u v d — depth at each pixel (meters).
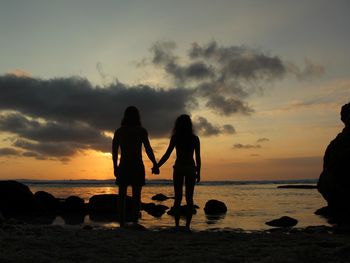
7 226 7.61
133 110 8.27
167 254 5.11
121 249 5.39
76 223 11.70
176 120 8.10
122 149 8.14
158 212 15.96
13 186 15.57
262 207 18.91
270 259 4.70
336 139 13.64
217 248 5.60
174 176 8.01
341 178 12.67
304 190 51.69
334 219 12.66
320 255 4.86
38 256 4.80
